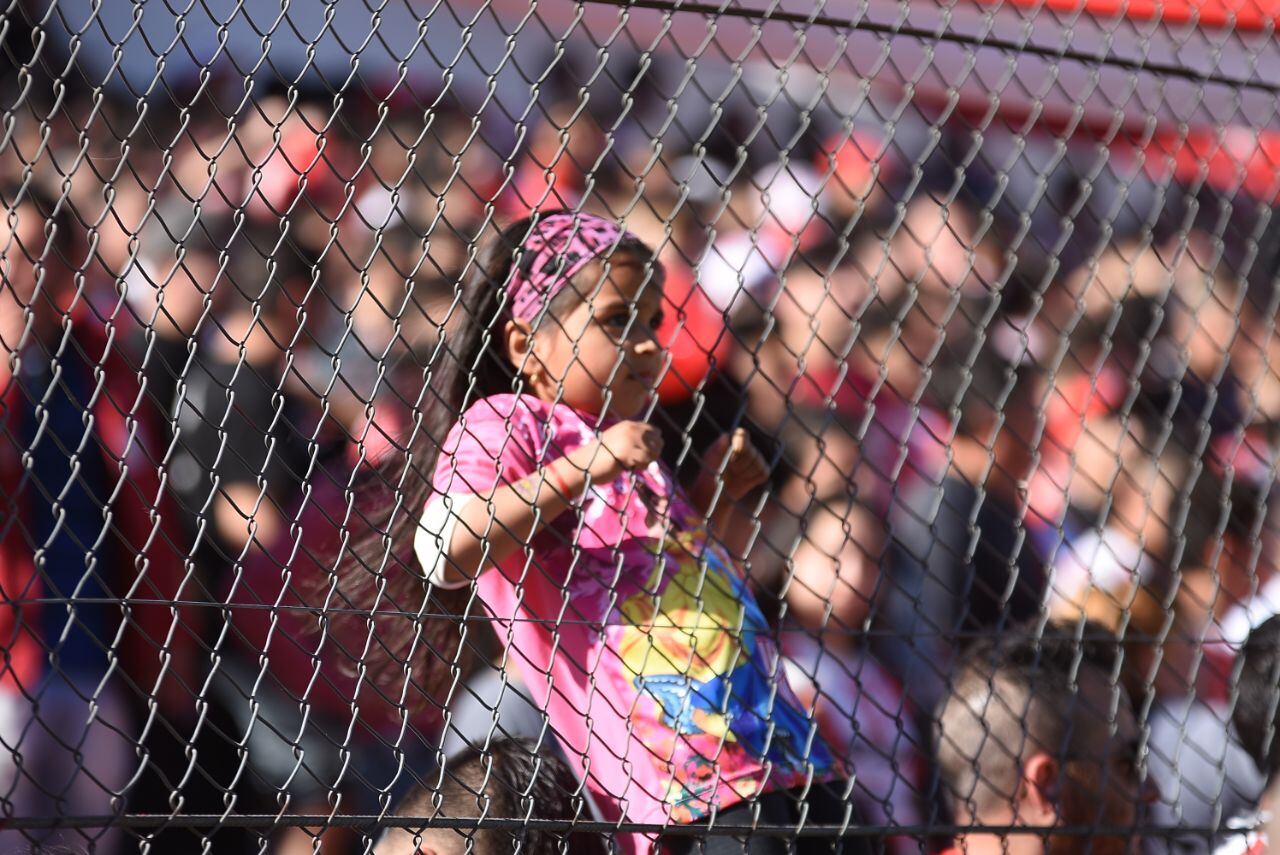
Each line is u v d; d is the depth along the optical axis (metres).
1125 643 7.69
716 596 6.75
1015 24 9.67
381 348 9.41
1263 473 11.49
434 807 5.46
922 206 13.00
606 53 5.81
